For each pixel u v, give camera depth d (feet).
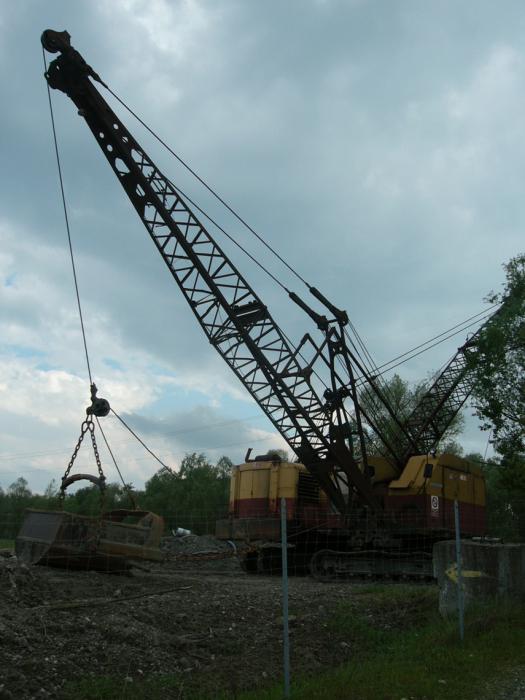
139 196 72.64
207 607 37.24
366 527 74.38
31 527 47.60
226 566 85.97
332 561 71.61
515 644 31.19
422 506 74.59
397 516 74.84
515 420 59.72
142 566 54.95
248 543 76.64
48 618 29.76
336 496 76.33
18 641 25.76
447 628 33.40
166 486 244.63
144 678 25.57
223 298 73.36
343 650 32.63
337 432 74.43
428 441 94.07
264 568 77.87
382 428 97.76
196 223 73.31
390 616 39.96
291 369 73.97
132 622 31.04
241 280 74.23
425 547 73.31
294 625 35.58
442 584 38.50
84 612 32.40
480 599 37.35
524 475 60.29
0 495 219.82
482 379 59.82
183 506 222.48
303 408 74.02
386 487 78.69
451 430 150.00
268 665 29.07
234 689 25.89
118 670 25.76
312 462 75.72
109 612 32.76
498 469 63.10
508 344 58.65
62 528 45.60
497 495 110.01
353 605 41.57
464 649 30.63
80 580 42.75
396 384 141.18
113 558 46.70
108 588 40.57
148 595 39.14
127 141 71.56
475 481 83.41
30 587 35.58
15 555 45.32
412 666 28.09
